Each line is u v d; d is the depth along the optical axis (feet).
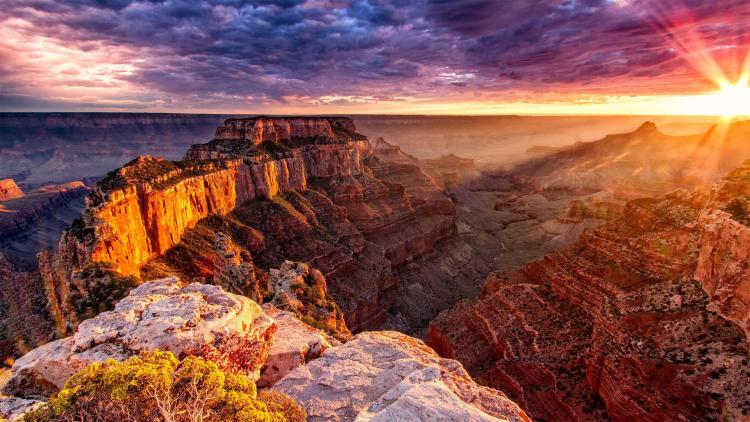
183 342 59.21
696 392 108.58
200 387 43.93
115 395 38.96
